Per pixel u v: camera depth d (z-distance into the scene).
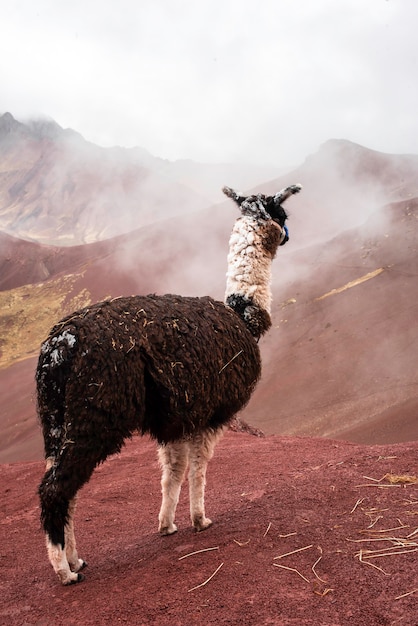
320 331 69.69
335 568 4.55
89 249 182.50
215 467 9.70
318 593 4.20
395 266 81.50
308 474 7.48
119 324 5.07
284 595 4.23
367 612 3.90
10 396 77.62
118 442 4.96
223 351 5.61
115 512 8.15
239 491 7.63
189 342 5.32
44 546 7.07
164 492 6.13
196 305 5.77
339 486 6.57
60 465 4.77
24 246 197.88
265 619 3.95
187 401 5.26
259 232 6.68
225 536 5.52
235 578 4.58
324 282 86.00
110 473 10.99
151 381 5.12
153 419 5.32
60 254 193.88
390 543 4.88
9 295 132.12
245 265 6.57
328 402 52.53
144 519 7.62
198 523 5.95
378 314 68.50
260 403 57.06
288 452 10.27
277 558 4.84
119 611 4.40
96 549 6.48
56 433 4.93
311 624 3.82
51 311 121.12
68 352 4.87
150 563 5.25
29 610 4.78
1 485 11.70
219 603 4.25
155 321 5.24
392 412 45.56
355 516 5.59
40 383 5.01
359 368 57.59
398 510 5.59
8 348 107.75
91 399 4.79
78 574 5.20
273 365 65.31
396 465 7.04
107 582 5.02
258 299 6.50
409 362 55.16
